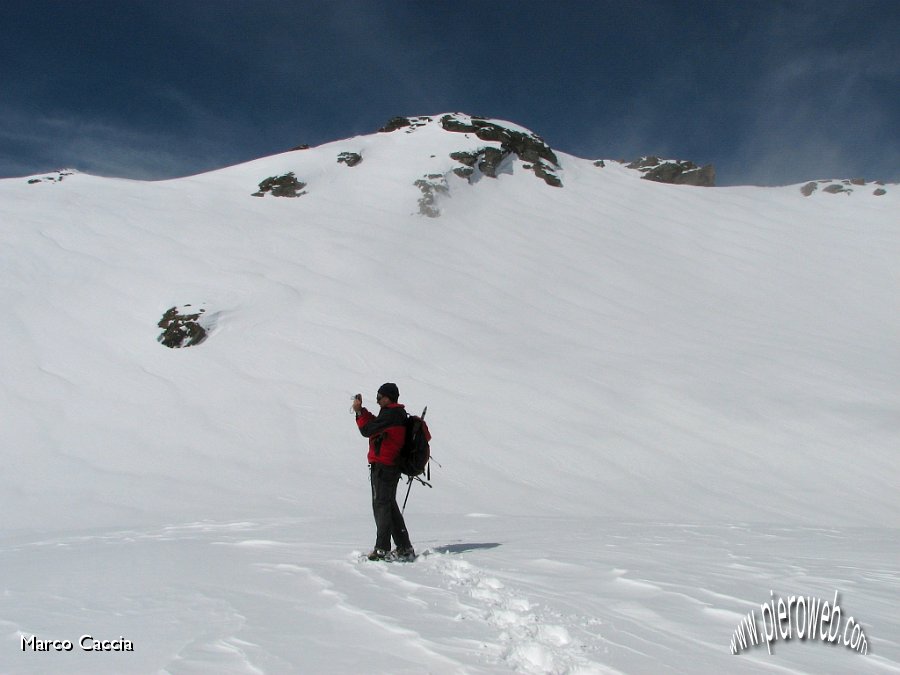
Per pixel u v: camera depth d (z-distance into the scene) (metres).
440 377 30.92
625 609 3.91
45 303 38.34
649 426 27.08
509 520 11.63
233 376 30.91
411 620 3.64
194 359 32.69
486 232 56.16
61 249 46.09
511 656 3.05
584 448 25.06
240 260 44.62
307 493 20.80
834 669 2.99
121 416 27.25
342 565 5.64
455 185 63.34
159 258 44.75
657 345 37.03
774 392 30.86
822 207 72.06
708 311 44.59
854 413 28.48
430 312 38.50
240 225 52.16
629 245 56.78
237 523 12.27
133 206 55.69
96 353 33.00
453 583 4.76
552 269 49.31
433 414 27.48
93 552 7.57
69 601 4.34
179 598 4.36
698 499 21.52
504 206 62.56
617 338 37.81
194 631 3.50
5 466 22.95
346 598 4.22
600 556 6.08
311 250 47.25
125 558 6.59
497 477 22.53
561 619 3.60
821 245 60.81
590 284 47.19
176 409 27.97
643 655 3.05
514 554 6.25
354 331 35.25
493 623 3.59
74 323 36.09
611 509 20.22
